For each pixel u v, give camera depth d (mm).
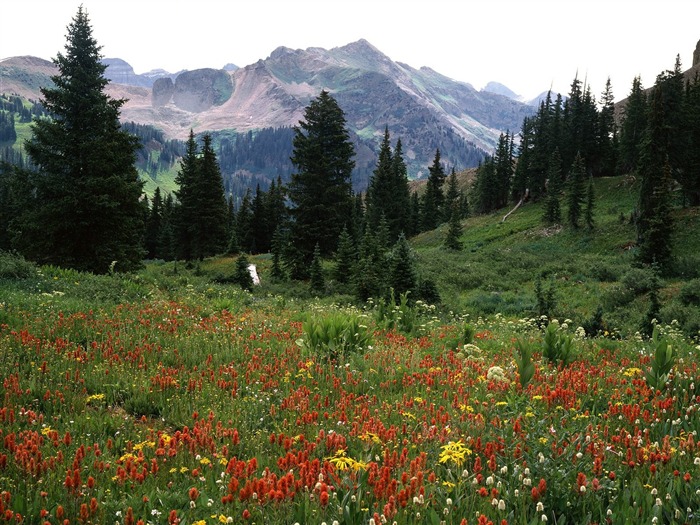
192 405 6293
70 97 28797
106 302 13789
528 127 96375
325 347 9203
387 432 5082
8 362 7254
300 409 6094
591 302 32469
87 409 6023
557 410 5922
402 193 90750
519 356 8688
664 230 41594
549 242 61719
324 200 47812
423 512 3486
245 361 8523
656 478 4055
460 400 6434
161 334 10117
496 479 4094
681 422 5438
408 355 9188
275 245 49094
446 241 67938
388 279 28125
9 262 17250
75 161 28750
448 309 26219
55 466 4281
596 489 3748
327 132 48938
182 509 3703
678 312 23469
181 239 66750
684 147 57938
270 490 3604
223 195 65938
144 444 4789
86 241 29562
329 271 43125
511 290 38188
